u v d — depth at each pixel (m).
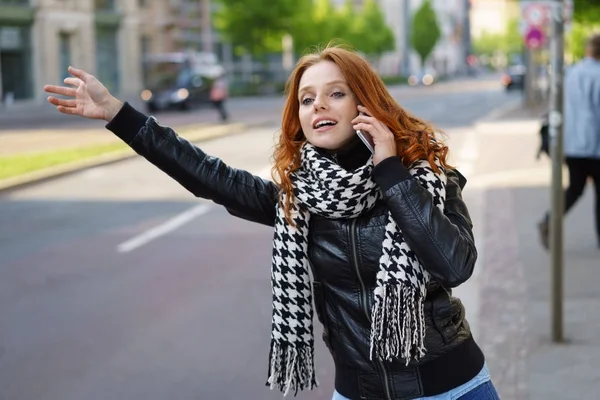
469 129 26.61
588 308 6.87
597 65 8.54
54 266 9.34
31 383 5.73
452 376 2.66
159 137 2.83
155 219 12.36
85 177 17.47
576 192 8.72
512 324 6.53
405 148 2.60
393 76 97.44
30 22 44.84
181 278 8.69
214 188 2.86
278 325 2.74
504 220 11.12
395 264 2.53
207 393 5.51
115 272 9.01
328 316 2.72
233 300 7.79
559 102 5.98
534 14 24.39
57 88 2.82
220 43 65.50
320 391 5.54
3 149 22.61
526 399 5.01
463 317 2.73
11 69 44.31
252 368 5.96
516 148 20.12
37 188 15.99
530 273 8.13
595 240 9.54
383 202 2.61
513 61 120.19
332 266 2.65
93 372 5.93
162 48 57.59
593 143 8.49
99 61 50.66
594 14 25.42
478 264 8.61
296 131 2.76
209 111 42.25
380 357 2.64
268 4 57.81
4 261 9.65
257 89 59.22
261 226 11.66
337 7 109.56
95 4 50.34
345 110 2.65
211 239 10.80
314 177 2.60
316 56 2.71
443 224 2.46
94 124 33.00
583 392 5.09
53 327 7.02
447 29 154.88
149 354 6.29
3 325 7.10
